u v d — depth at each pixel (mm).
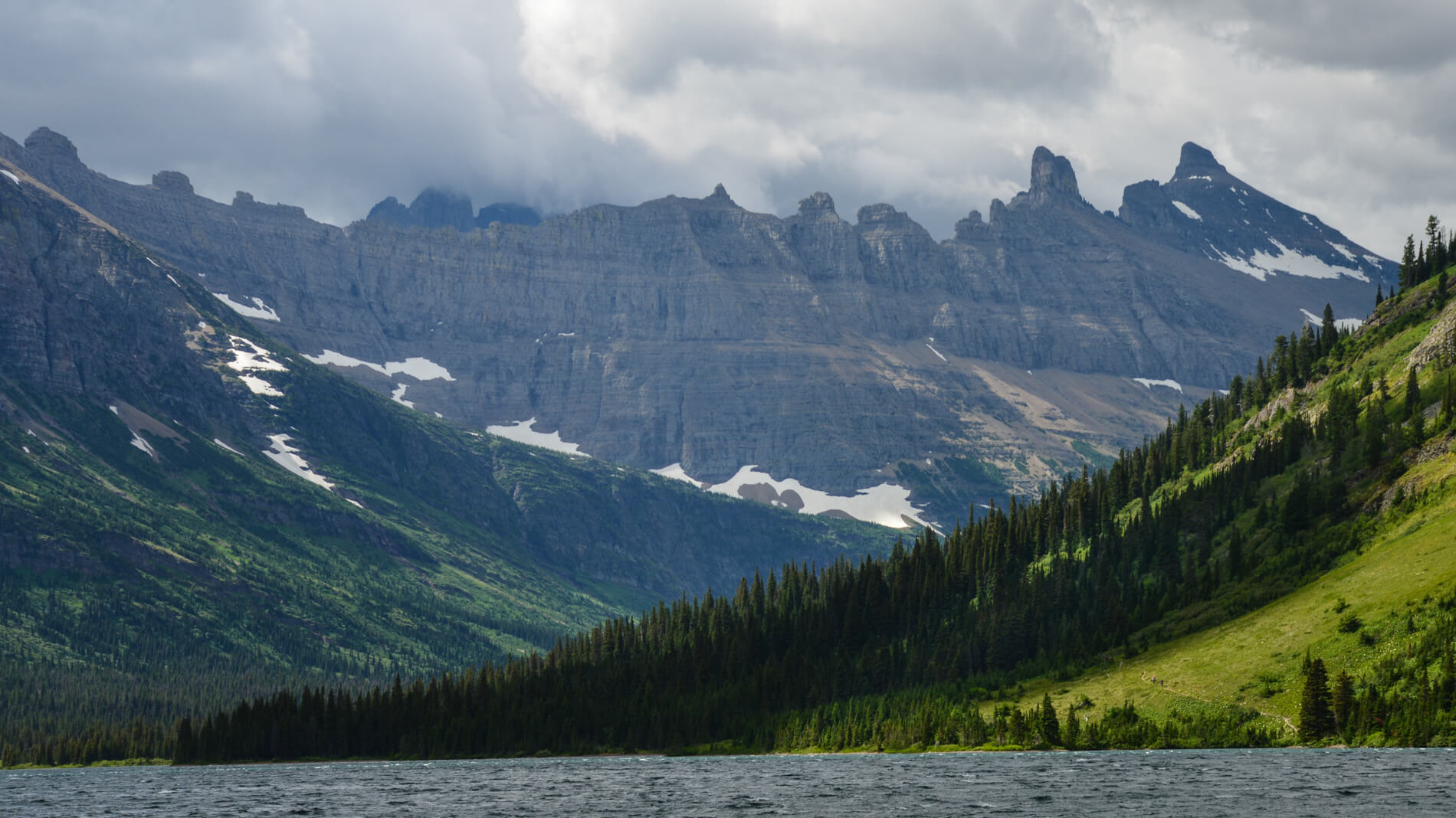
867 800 180000
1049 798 172000
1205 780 179375
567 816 177625
